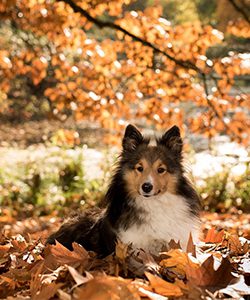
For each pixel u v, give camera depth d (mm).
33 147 25125
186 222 5652
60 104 12008
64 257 4527
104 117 12141
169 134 5914
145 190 5441
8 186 15492
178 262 4352
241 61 11930
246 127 12219
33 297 3900
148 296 3781
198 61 11953
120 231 5508
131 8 32250
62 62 12172
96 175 15859
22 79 31438
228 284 4059
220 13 26281
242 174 14758
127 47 12133
